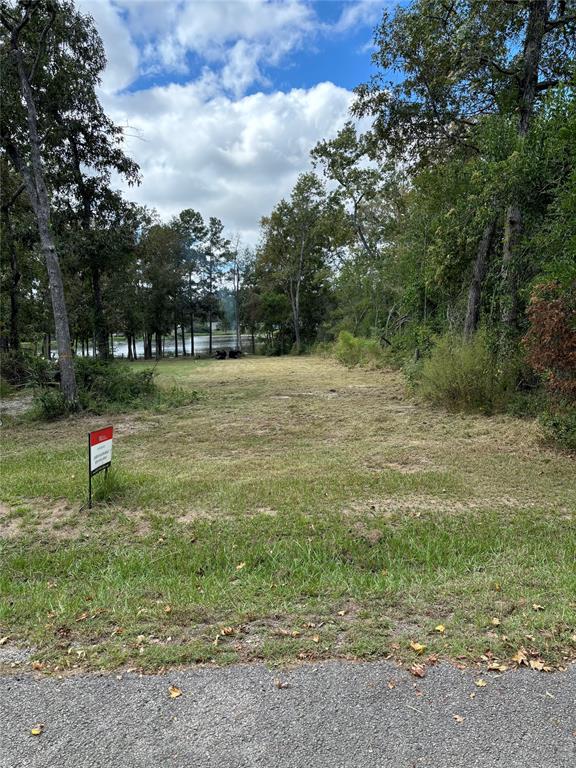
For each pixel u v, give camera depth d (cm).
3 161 1516
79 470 632
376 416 980
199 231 4650
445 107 1215
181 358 4434
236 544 401
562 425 689
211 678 227
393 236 2531
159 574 353
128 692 218
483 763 178
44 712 207
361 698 212
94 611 291
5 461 698
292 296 4369
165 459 698
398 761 179
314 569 354
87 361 1253
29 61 1107
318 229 3819
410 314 1958
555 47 1088
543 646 248
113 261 1596
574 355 642
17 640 264
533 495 514
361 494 519
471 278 1230
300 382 1692
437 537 409
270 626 273
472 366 992
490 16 997
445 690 217
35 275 1900
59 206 1502
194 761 180
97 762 180
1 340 1716
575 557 370
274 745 187
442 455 678
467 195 1199
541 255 936
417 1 1066
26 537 425
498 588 316
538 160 921
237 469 627
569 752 183
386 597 305
